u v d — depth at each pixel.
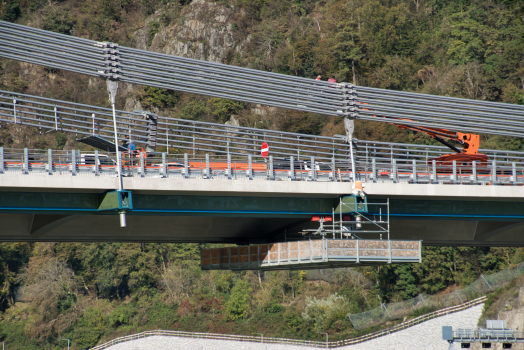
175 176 37.88
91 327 109.94
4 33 41.47
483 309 70.88
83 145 122.12
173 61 44.69
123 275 121.81
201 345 90.69
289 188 39.59
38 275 117.81
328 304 93.69
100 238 44.06
